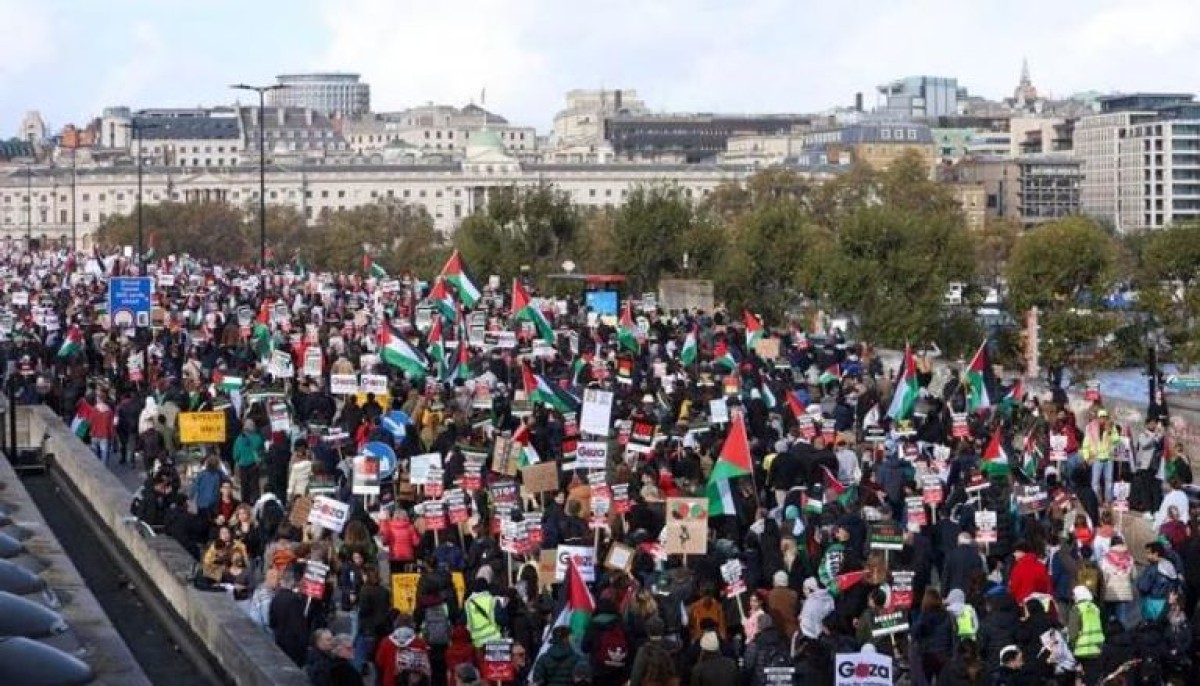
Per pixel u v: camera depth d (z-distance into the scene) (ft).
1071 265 478.59
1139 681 139.74
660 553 155.84
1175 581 151.64
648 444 192.24
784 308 578.66
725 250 613.11
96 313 420.77
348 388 235.40
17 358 327.47
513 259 650.43
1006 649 130.52
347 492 191.31
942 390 301.43
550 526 164.04
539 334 347.56
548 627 138.72
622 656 130.72
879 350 454.81
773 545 161.07
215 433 218.38
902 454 204.13
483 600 136.15
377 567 158.30
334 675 129.29
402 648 133.08
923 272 483.51
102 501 221.87
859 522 164.04
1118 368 523.70
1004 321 587.27
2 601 122.11
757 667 127.75
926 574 161.79
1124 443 220.23
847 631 143.43
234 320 393.29
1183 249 518.37
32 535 186.70
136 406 265.75
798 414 238.48
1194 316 474.90
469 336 324.80
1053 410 237.25
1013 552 162.61
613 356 313.12
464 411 234.17
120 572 203.10
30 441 304.91
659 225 608.19
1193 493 203.31
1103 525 168.35
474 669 125.80
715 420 223.51
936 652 138.72
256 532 177.27
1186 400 311.27
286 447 207.51
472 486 182.80
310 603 148.46
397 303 447.42
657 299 559.79
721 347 300.61
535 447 208.85
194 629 163.84
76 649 138.10
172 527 191.52
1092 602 146.20
